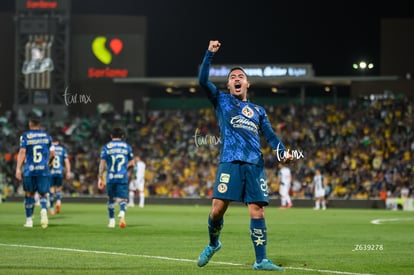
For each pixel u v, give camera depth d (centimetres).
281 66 9250
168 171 8900
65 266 1969
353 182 8156
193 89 10038
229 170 1850
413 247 2681
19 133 9406
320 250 2552
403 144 8606
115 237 3030
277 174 8425
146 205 7844
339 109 9456
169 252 2406
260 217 1891
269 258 2261
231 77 1914
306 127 9294
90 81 10025
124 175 3666
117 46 10050
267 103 10294
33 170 3506
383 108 9269
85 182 8862
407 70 9725
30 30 9612
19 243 2703
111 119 9719
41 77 9575
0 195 8281
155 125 9756
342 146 8831
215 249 1925
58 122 9581
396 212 6281
